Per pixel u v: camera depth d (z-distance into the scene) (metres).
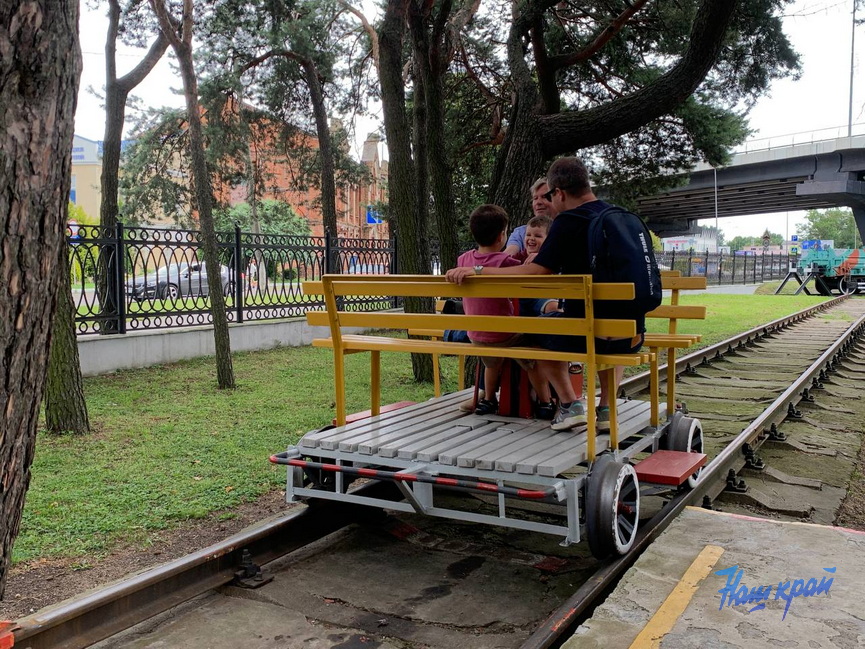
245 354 12.36
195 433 6.96
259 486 5.41
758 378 11.05
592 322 3.58
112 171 11.75
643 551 4.00
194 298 11.88
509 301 4.54
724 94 13.32
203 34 18.06
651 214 66.06
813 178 43.81
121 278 10.55
